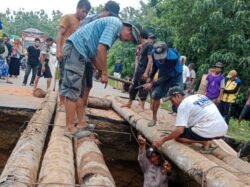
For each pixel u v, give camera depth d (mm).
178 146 5465
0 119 7824
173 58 6289
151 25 18016
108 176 3824
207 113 5449
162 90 6551
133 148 8195
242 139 7934
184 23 15766
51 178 3541
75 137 5395
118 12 5352
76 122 6090
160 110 10281
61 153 4512
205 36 14844
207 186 4219
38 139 5254
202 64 14492
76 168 4648
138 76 8234
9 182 3379
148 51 7930
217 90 9000
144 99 8680
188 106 5383
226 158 5434
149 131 6508
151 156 6160
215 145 5887
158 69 6781
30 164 4047
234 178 3996
